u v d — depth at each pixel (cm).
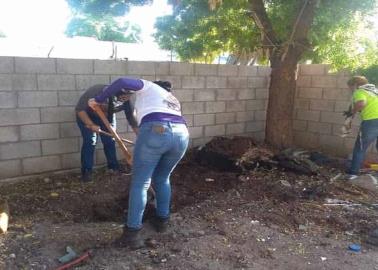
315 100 765
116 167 568
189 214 435
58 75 534
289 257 354
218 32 788
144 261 333
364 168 643
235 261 341
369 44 700
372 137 587
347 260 353
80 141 568
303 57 761
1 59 488
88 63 558
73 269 316
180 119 363
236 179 556
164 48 1014
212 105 709
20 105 510
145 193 354
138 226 353
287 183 549
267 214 444
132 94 381
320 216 447
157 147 346
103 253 341
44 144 537
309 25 672
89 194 485
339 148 739
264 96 782
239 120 754
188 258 340
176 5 758
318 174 589
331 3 629
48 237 369
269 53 723
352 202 498
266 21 695
